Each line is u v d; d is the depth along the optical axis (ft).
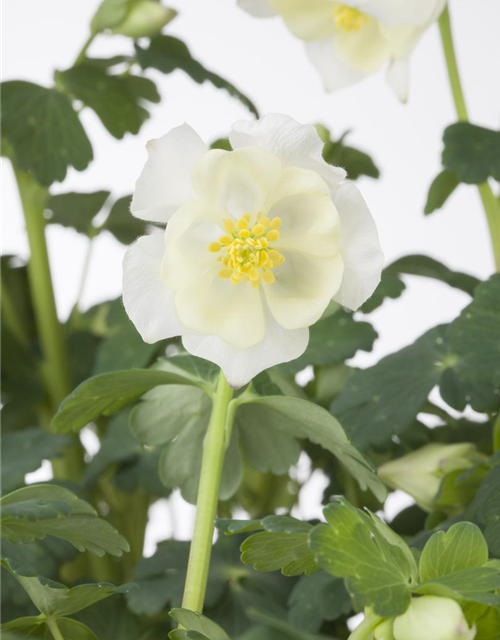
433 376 1.52
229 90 1.86
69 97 1.84
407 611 1.13
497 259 1.69
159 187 1.22
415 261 1.77
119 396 1.36
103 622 1.51
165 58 1.83
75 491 1.62
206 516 1.28
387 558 1.15
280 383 1.55
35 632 1.24
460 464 1.49
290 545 1.20
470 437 1.63
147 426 1.43
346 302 1.23
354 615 1.58
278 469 1.43
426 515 1.66
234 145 1.21
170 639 1.21
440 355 1.54
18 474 1.60
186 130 1.22
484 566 1.16
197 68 1.85
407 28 1.56
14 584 1.47
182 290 1.21
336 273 1.21
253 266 1.21
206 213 1.21
